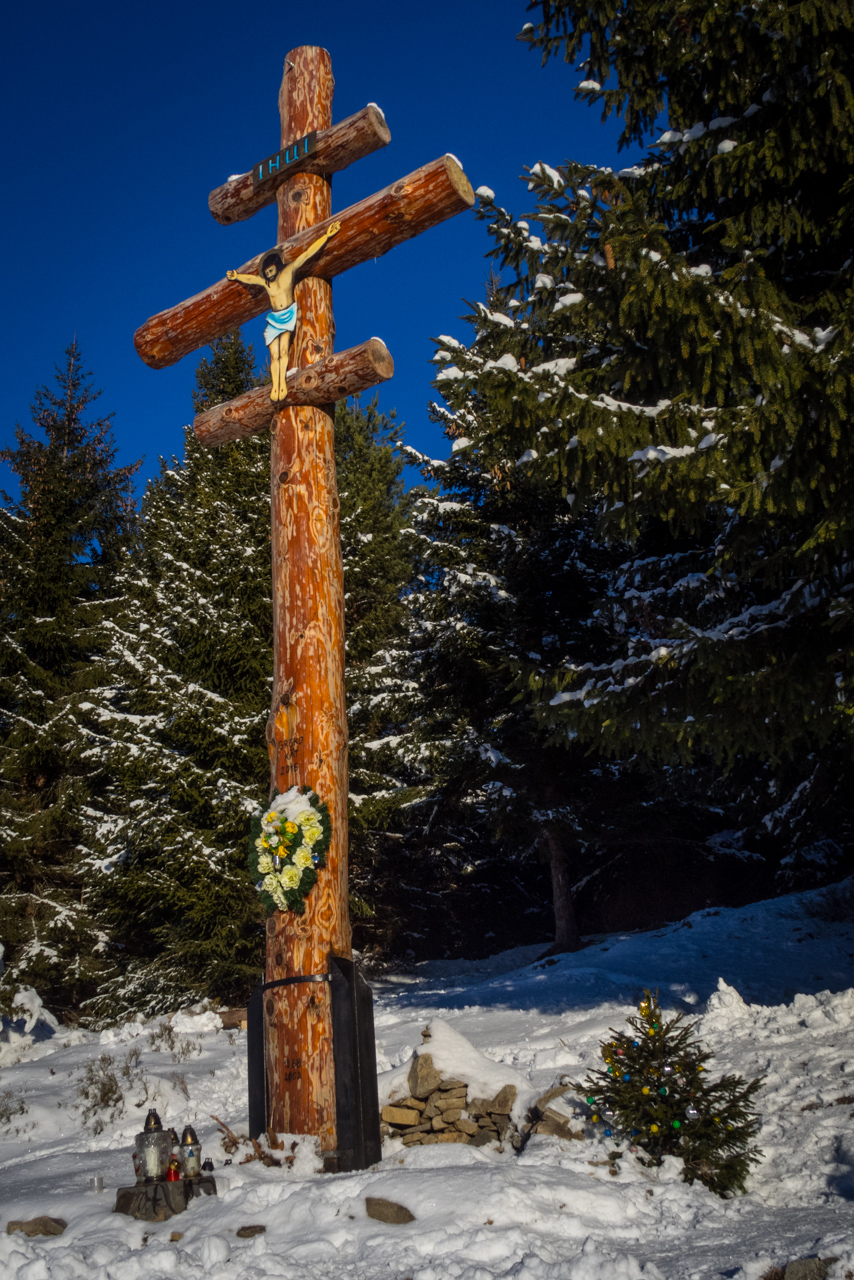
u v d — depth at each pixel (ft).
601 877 71.92
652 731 30.76
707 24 25.80
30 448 85.05
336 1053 21.42
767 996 36.24
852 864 56.95
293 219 26.35
